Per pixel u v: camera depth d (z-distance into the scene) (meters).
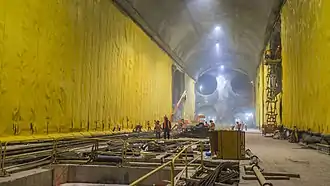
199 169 12.62
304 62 20.83
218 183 9.66
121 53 26.69
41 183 12.19
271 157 15.09
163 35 39.81
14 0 13.89
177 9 36.97
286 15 27.59
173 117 49.25
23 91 14.42
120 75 26.34
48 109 16.28
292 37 24.86
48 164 14.16
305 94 20.59
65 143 16.95
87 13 20.58
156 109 37.81
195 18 41.66
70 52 18.42
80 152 15.75
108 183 14.03
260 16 37.00
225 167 12.13
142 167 14.01
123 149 14.77
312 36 18.62
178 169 13.21
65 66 17.88
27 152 13.71
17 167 12.27
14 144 13.46
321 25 16.77
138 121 30.88
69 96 18.31
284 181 9.24
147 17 32.88
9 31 13.59
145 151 18.22
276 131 32.09
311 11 18.78
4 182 9.84
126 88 27.72
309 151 18.12
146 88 33.84
